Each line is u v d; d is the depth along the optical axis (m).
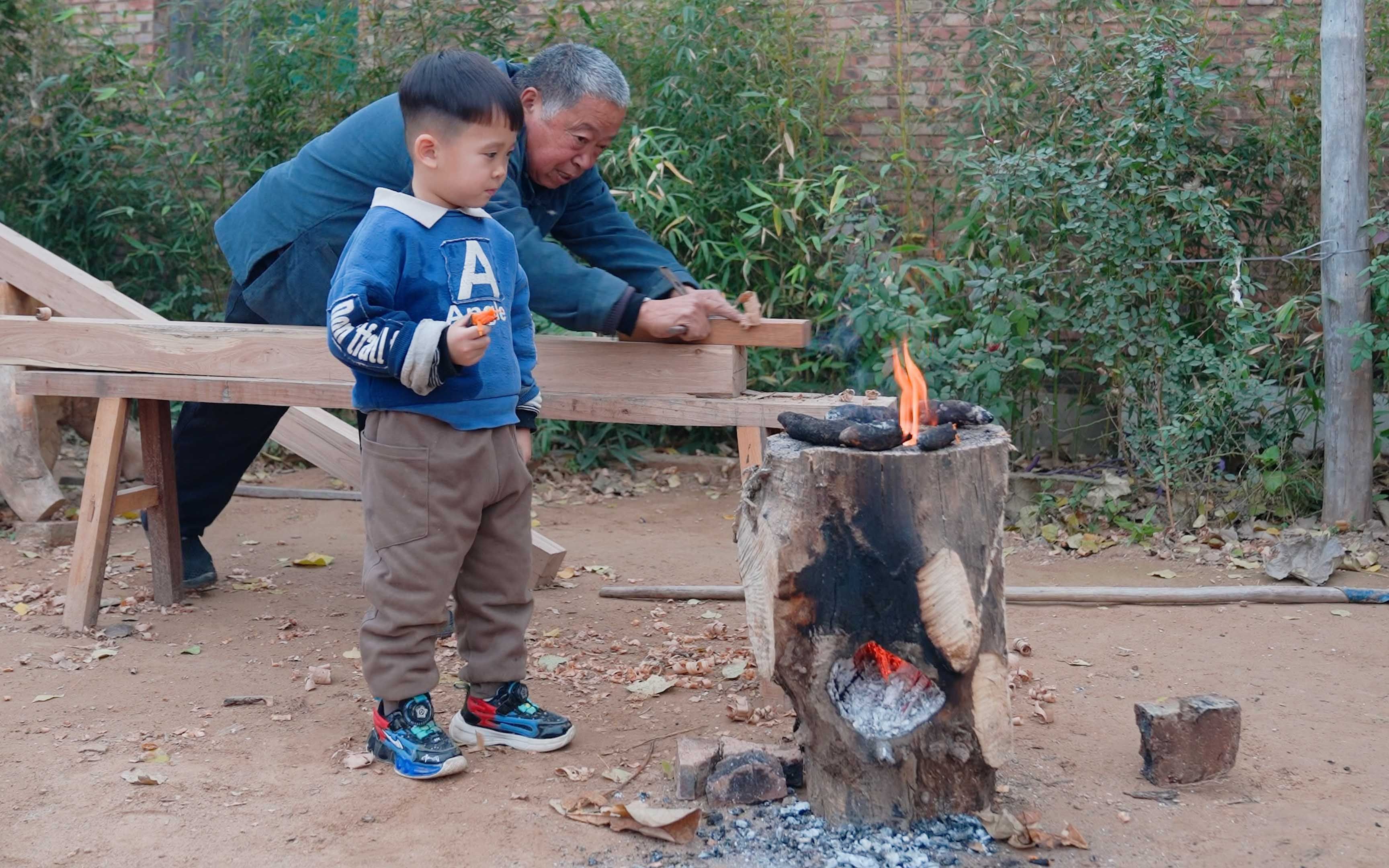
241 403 3.85
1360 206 5.43
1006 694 2.64
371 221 2.86
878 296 6.08
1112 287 5.72
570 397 3.58
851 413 2.82
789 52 6.97
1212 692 3.64
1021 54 6.60
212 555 5.30
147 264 7.87
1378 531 5.45
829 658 2.61
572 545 5.61
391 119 3.71
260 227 3.81
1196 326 6.48
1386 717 3.43
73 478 6.49
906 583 2.56
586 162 3.57
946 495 2.55
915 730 2.64
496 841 2.64
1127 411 6.03
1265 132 6.43
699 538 5.79
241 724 3.32
